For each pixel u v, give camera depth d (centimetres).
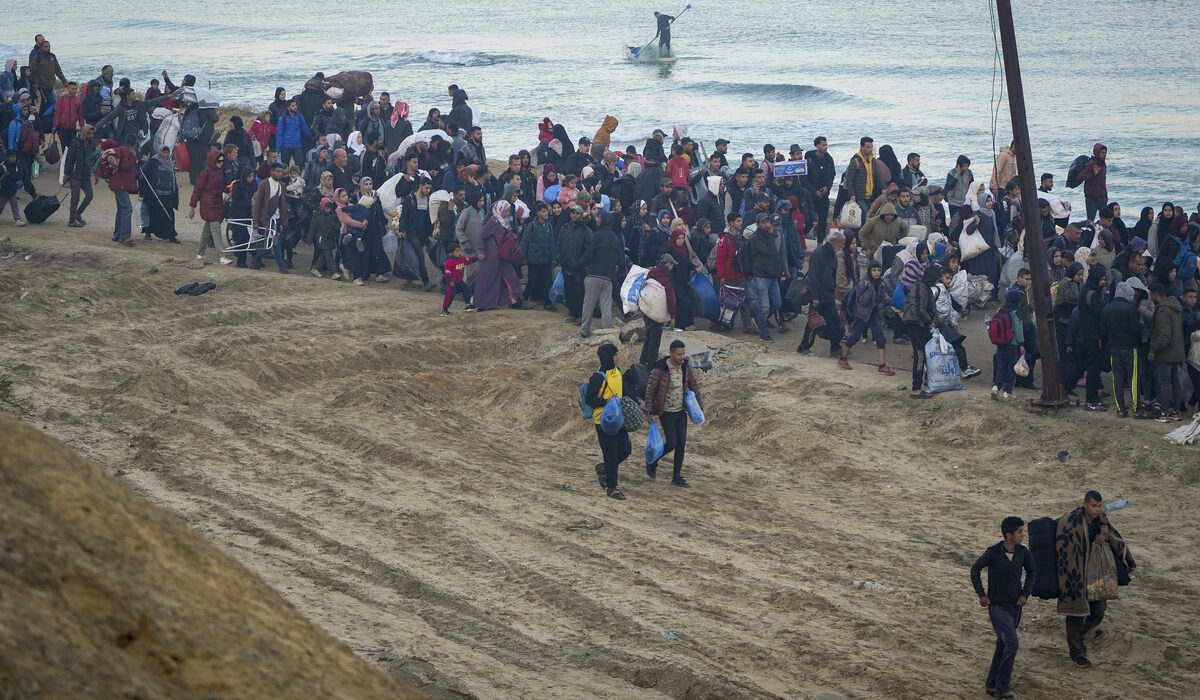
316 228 6159
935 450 4222
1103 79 19162
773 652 2819
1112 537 2855
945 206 7075
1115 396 4303
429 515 3566
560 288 5650
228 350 4966
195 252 6531
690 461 4231
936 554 3438
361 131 7706
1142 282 4841
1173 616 3077
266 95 17825
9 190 6750
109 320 5375
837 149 14538
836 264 5288
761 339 5478
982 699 2666
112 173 6438
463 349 5206
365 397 4581
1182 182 12450
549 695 2505
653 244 5606
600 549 3388
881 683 2688
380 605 2961
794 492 3956
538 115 16412
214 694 1037
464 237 5753
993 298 6116
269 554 3212
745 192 6288
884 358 4922
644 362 4878
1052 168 13375
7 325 5128
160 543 1255
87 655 973
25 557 1059
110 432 4125
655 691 2606
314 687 1150
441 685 2466
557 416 4534
